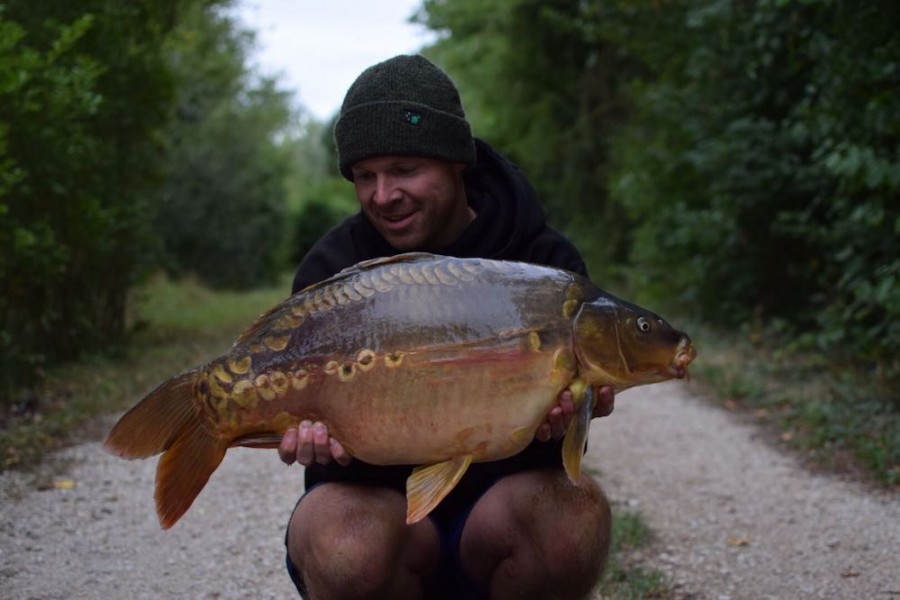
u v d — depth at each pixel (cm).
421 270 241
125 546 438
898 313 675
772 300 1066
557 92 2047
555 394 237
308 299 242
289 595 387
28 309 838
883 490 522
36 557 421
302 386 235
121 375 838
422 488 235
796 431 653
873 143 700
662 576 401
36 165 760
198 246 2278
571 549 257
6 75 645
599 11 1330
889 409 654
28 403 695
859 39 697
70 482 528
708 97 1091
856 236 750
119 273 992
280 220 2759
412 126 258
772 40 924
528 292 239
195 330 1250
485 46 2261
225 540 450
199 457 239
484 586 272
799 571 409
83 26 744
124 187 1004
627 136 1603
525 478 263
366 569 250
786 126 969
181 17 1136
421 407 233
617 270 1447
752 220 1027
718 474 567
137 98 990
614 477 564
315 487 270
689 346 244
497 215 280
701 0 1057
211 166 2278
